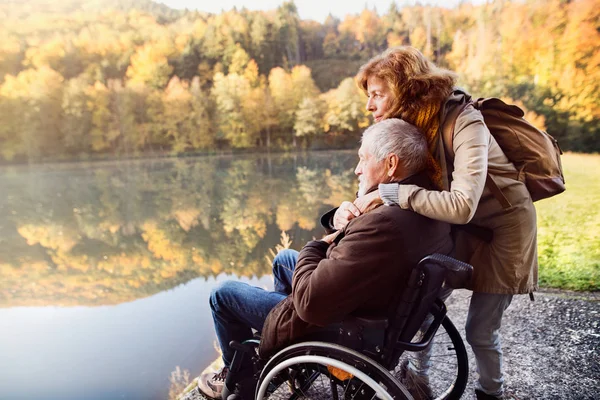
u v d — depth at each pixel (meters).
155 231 36.53
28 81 51.22
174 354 16.56
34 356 18.44
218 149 51.34
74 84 51.69
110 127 52.03
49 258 34.00
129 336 19.70
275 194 37.22
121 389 14.02
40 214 40.25
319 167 41.28
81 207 41.19
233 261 30.42
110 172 48.91
